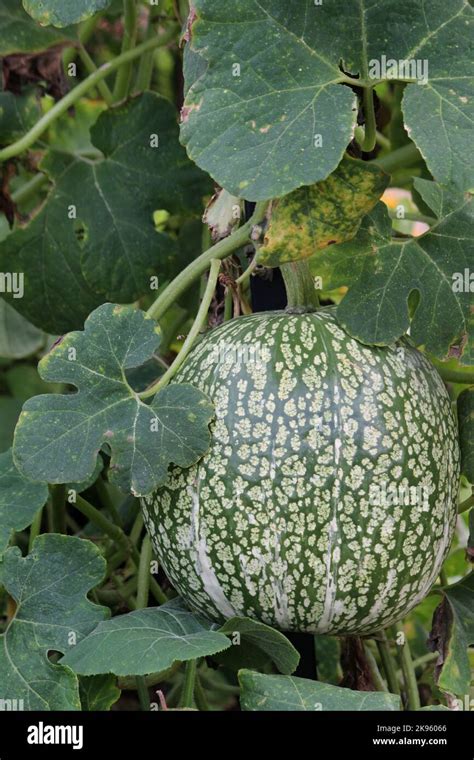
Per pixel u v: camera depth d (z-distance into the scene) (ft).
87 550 3.19
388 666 3.88
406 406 3.08
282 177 2.87
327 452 2.99
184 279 3.27
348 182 3.02
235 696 4.78
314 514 2.99
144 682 3.49
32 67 3.95
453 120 2.92
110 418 3.07
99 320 3.13
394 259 3.24
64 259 4.05
